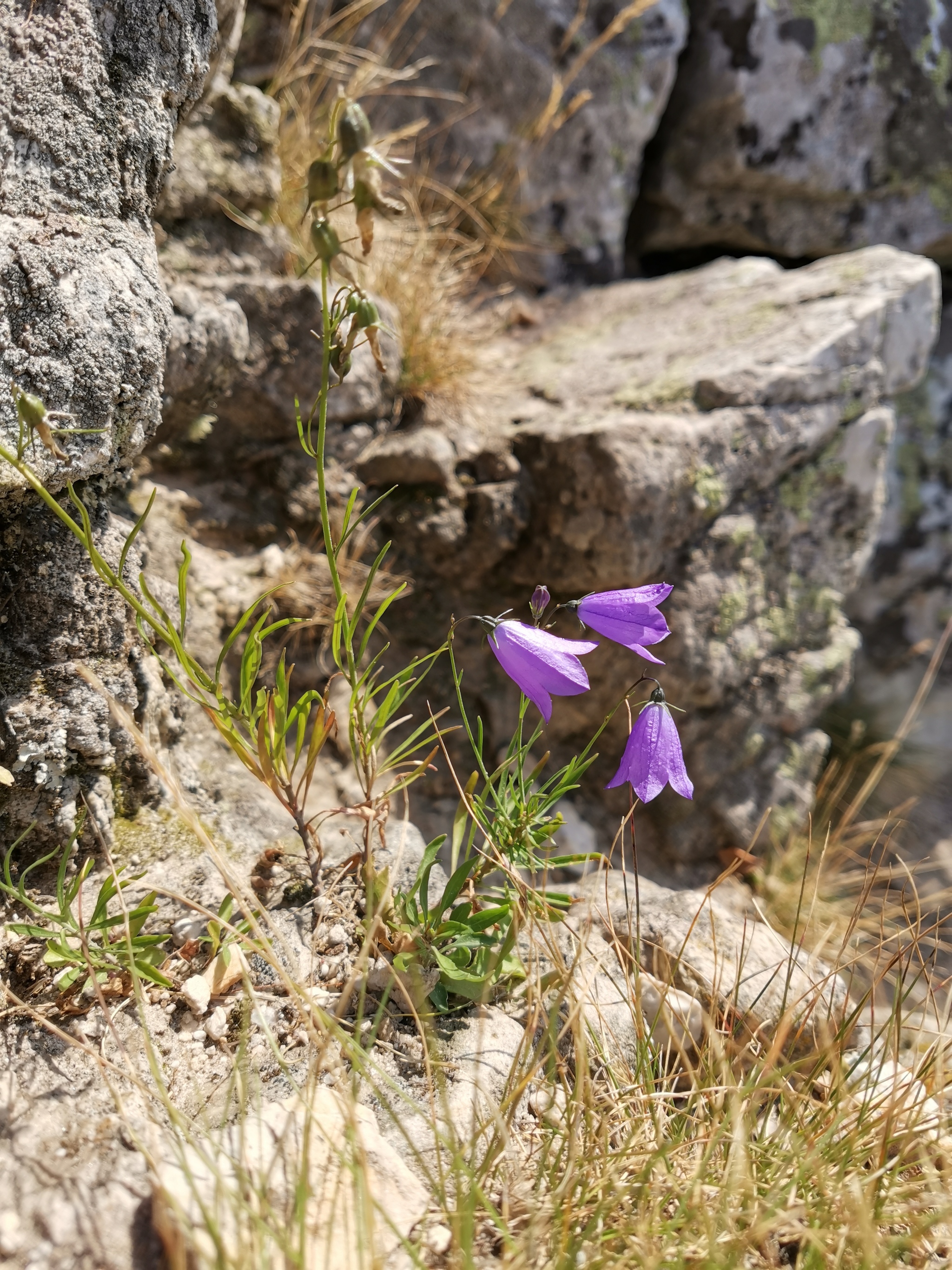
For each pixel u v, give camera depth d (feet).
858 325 1.17
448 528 1.10
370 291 1.12
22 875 0.64
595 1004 0.65
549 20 1.40
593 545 1.07
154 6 0.70
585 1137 0.59
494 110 1.43
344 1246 0.50
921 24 1.54
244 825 0.78
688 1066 0.62
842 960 0.92
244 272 1.02
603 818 1.17
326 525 0.60
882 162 1.61
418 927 0.68
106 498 0.71
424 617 1.12
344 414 1.06
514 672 0.61
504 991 0.70
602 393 1.16
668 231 1.67
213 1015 0.62
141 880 0.68
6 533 0.65
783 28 1.47
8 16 0.65
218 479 1.01
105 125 0.67
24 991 0.61
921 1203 0.56
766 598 1.20
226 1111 0.54
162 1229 0.48
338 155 0.51
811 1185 0.58
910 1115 0.63
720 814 1.21
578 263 1.57
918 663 1.76
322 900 0.70
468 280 1.43
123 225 0.68
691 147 1.58
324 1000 0.64
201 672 0.61
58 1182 0.50
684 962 0.75
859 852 1.42
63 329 0.62
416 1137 0.59
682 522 1.09
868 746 1.60
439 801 1.05
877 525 1.28
